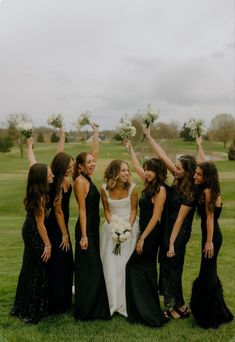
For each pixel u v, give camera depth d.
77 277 5.50
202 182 5.24
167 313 5.46
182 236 5.42
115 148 73.44
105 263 5.75
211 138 85.69
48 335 4.89
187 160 5.39
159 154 6.08
